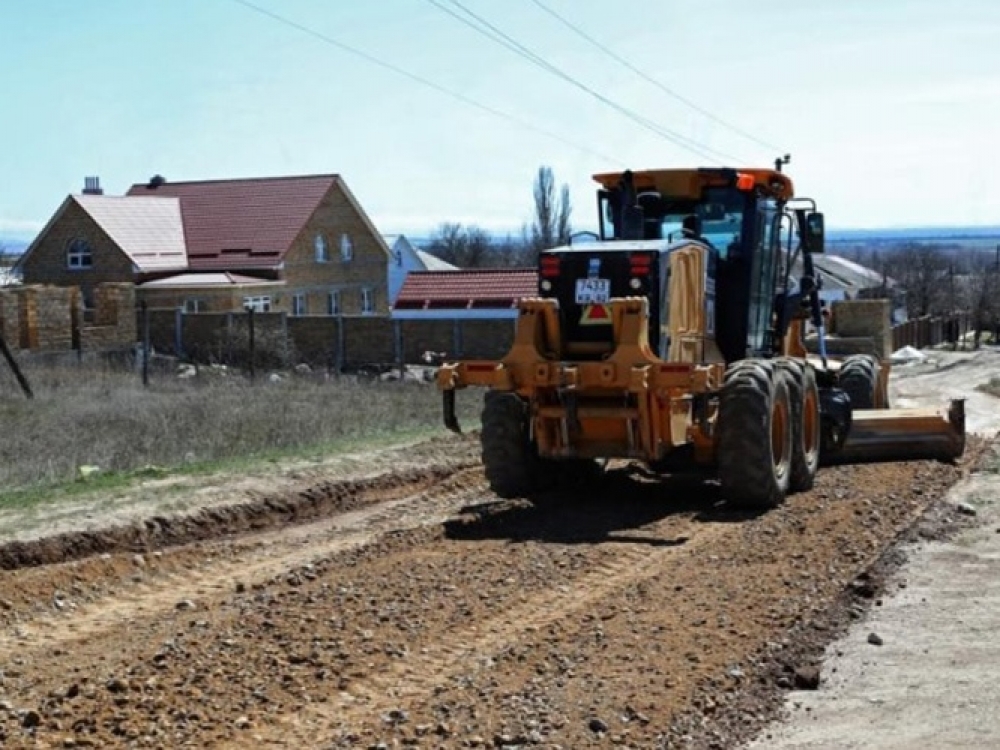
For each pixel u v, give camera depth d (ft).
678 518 38.09
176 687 22.40
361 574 30.60
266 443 53.88
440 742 19.92
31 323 110.42
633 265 37.88
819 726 21.08
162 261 157.89
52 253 156.25
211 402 72.59
